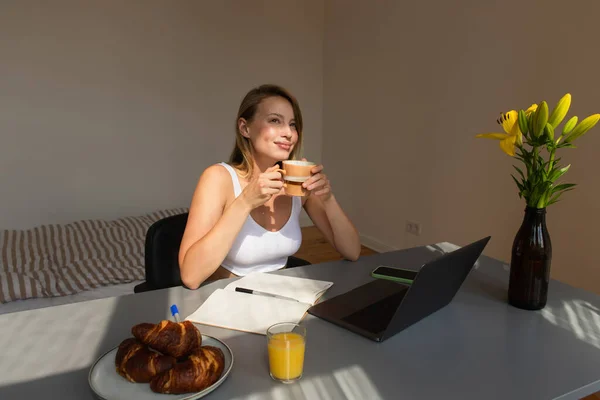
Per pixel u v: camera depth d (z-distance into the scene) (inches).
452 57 106.2
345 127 152.9
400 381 28.6
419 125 118.4
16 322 35.9
